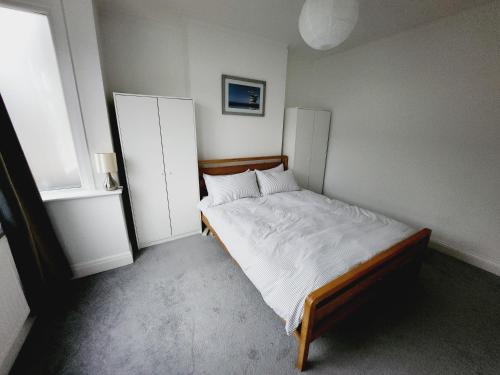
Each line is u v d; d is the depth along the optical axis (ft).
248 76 9.75
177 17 7.91
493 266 7.05
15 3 5.06
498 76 6.53
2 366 3.89
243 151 10.64
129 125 7.17
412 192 9.02
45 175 6.36
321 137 11.99
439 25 7.55
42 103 5.93
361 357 4.41
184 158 8.30
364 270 4.22
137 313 5.37
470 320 5.31
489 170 6.97
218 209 7.79
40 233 5.45
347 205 8.30
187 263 7.37
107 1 6.89
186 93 9.14
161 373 4.07
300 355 4.04
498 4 6.32
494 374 4.16
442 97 7.74
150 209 8.13
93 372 4.07
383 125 9.69
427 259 7.80
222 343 4.66
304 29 4.81
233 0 6.84
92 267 6.77
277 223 6.59
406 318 5.34
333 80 11.51
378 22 7.89
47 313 5.33
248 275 5.08
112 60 7.69
